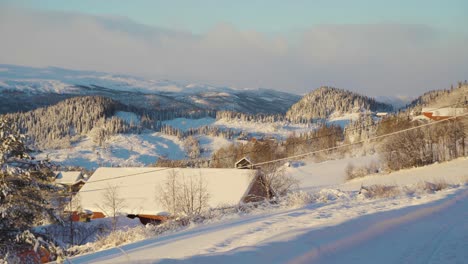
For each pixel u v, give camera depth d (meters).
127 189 45.06
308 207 20.14
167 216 36.69
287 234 10.77
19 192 25.80
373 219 13.50
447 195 21.73
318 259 8.55
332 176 73.12
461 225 12.68
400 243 10.24
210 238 12.54
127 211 41.53
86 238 31.48
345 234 10.98
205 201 34.59
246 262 7.85
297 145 106.94
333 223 12.54
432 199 19.86
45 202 27.52
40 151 28.62
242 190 40.31
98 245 18.33
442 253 9.02
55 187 29.14
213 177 42.44
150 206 41.06
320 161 96.75
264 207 22.38
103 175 48.75
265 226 13.70
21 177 25.52
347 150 104.06
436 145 69.88
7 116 25.75
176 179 42.69
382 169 69.44
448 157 69.00
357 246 9.88
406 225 12.88
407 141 67.50
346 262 8.43
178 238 14.09
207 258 7.76
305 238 10.19
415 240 10.56
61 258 7.04
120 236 18.48
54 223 28.05
